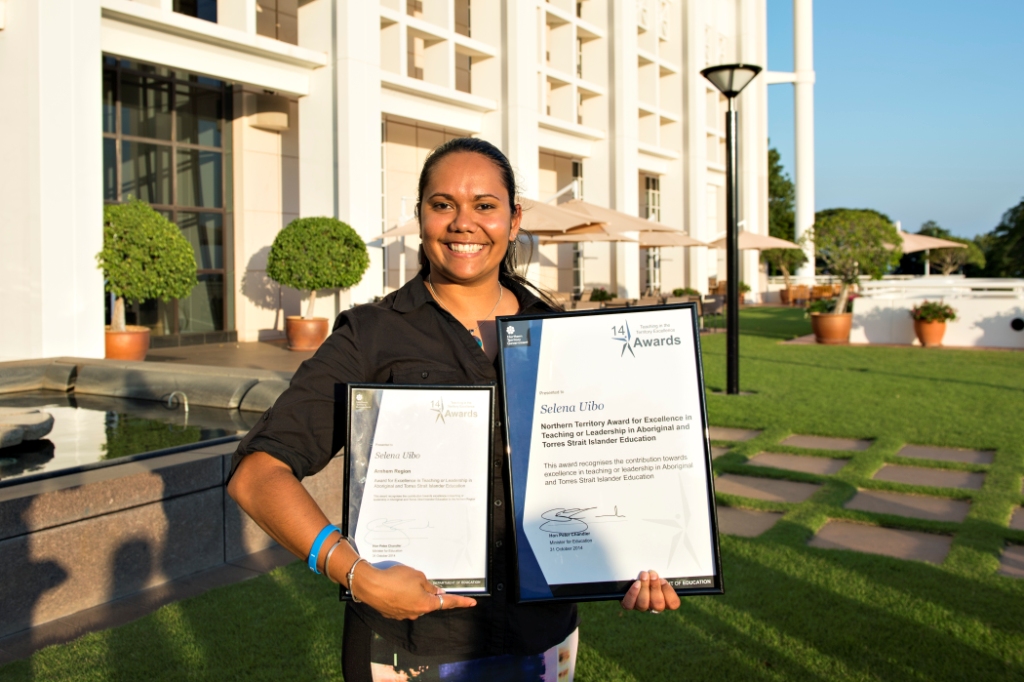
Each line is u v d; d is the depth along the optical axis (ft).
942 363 39.63
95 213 31.45
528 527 4.71
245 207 47.29
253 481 4.25
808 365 39.22
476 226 5.09
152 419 17.56
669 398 4.83
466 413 4.66
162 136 43.62
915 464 19.52
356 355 4.91
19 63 30.30
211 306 46.73
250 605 11.14
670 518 4.74
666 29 79.66
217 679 9.07
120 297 33.83
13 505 10.18
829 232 51.70
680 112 79.92
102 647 9.76
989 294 49.83
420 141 57.11
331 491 14.42
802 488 17.72
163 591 11.75
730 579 12.16
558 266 71.56
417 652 4.87
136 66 42.19
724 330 63.82
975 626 10.37
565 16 62.75
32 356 30.55
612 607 11.42
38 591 10.49
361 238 41.27
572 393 4.82
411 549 4.54
